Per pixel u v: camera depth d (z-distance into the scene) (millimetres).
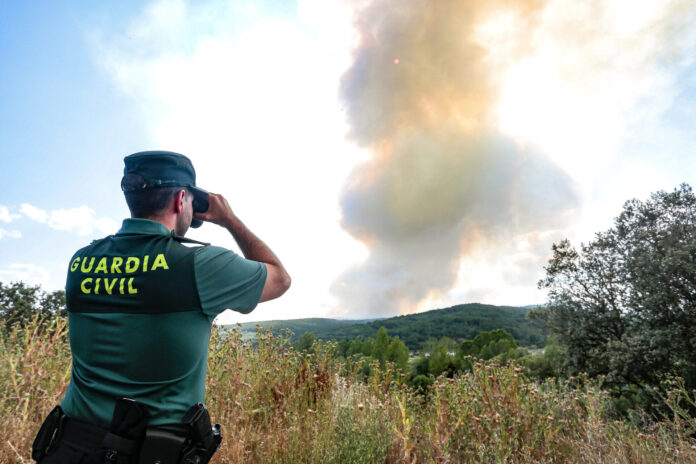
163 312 956
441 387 3369
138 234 1063
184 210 1175
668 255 20078
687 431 3496
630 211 23250
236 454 2357
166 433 917
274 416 3121
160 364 940
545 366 24016
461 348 61688
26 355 2721
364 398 3521
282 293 1272
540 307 25203
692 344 18000
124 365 933
